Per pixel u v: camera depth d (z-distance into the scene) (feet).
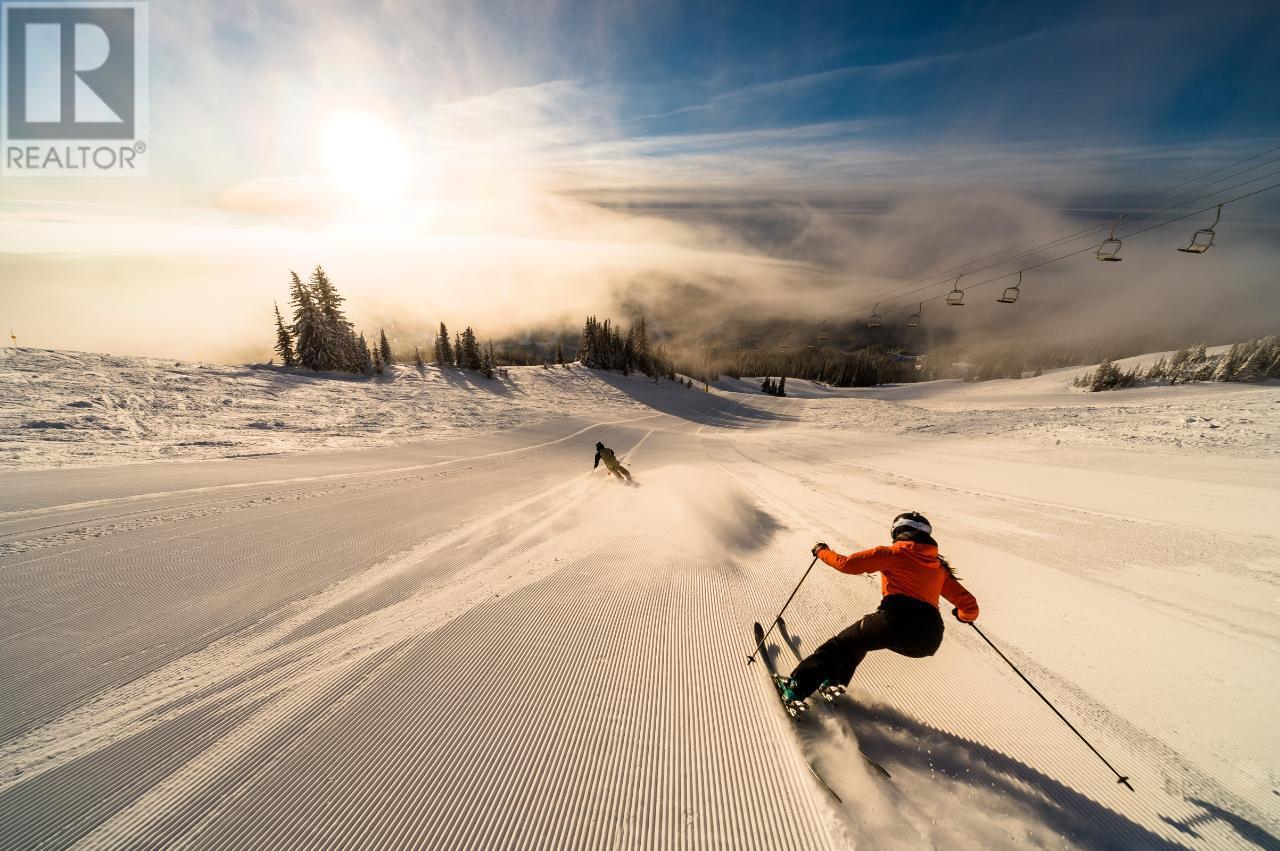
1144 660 10.86
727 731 8.46
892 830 6.68
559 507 26.55
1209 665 10.65
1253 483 31.27
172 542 18.01
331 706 8.89
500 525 21.89
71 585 14.14
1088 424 63.31
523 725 8.48
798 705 8.80
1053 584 15.56
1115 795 7.28
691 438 99.14
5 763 7.52
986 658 10.98
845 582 14.94
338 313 139.54
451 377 161.89
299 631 11.62
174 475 31.35
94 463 34.81
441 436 68.03
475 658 10.40
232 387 77.56
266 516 22.33
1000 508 27.58
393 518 22.89
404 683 9.55
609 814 6.91
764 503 29.22
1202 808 7.03
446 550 17.95
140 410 56.70
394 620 12.16
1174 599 14.30
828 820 6.85
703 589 14.06
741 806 7.08
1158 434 51.29
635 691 9.41
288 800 6.99
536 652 10.65
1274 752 8.05
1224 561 17.72
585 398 179.52
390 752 7.86
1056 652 11.23
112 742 7.97
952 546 19.98
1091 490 31.50
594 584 14.32
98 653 10.64
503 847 6.44
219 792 7.09
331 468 38.88
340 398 85.46
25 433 42.65
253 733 8.21
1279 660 10.85
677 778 7.51
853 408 193.57
